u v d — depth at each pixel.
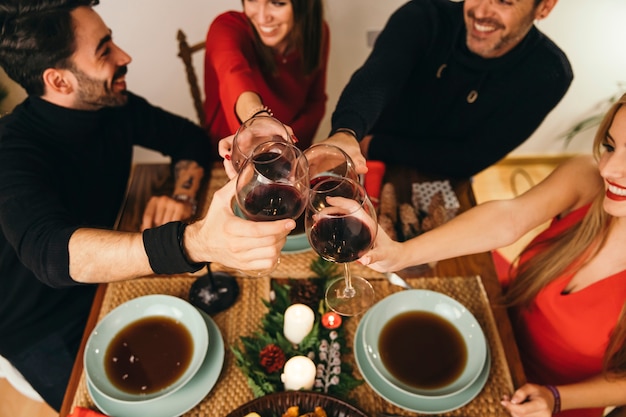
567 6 2.19
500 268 1.77
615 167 1.00
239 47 1.58
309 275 1.21
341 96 1.42
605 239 1.12
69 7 1.18
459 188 1.46
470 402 1.01
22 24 1.15
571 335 1.19
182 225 0.94
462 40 1.46
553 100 1.52
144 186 1.49
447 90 1.57
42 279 1.13
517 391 1.01
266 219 0.85
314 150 0.99
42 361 1.39
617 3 2.16
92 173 1.47
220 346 1.08
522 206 1.16
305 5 1.55
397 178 1.48
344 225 0.85
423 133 1.71
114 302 1.18
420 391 1.01
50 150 1.34
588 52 2.35
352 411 0.93
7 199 1.19
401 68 1.46
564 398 1.06
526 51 1.45
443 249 1.13
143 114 1.58
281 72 1.74
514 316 1.30
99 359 1.06
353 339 1.10
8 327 1.36
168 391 1.01
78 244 1.06
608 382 1.10
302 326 1.05
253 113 1.32
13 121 1.32
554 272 1.19
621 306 1.11
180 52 1.82
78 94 1.30
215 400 1.02
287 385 1.00
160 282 1.21
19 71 1.23
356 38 2.24
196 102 1.94
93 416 0.98
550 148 2.81
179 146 1.61
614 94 2.50
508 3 1.28
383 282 1.21
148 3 2.07
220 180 1.52
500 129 1.59
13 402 1.91
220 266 1.24
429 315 1.12
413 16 1.50
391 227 1.28
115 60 1.33
